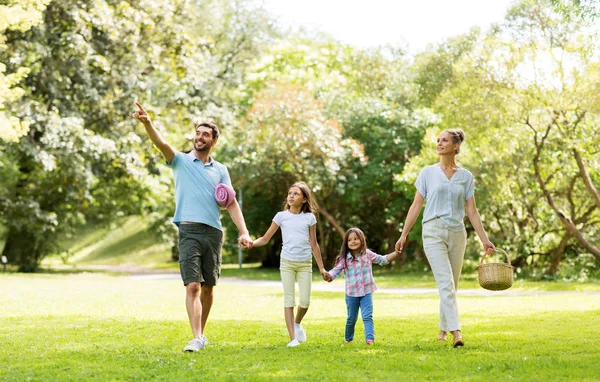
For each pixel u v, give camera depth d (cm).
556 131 2111
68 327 820
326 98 3319
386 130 3073
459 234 698
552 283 2172
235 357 591
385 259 711
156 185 3444
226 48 3516
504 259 2653
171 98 2659
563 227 2495
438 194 696
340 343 695
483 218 2498
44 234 3172
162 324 854
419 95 3294
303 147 2859
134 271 3509
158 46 2434
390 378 487
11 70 2209
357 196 3036
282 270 705
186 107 2697
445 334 711
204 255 673
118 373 517
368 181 3016
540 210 2523
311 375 497
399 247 711
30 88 2362
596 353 611
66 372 524
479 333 780
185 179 675
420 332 793
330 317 995
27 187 3098
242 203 3578
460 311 1101
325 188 3025
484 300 1390
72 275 2597
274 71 4103
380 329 825
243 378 488
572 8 1290
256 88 3969
